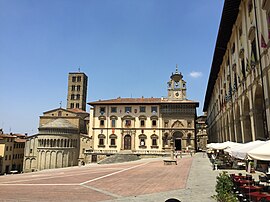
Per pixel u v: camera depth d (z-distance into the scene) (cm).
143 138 7269
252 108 2322
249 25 2344
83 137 7825
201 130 11481
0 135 8088
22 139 9200
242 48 2622
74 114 8544
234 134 3416
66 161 7331
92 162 7212
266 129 1942
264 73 1930
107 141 7381
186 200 1315
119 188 1784
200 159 4634
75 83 11519
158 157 6650
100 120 7531
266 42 1878
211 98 7306
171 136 7156
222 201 1125
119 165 4375
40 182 2256
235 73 3083
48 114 8656
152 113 7356
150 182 2039
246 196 1120
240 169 2756
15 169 8412
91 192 1644
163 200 1345
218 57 4169
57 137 7406
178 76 7588
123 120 7431
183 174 2511
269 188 1245
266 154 1004
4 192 1688
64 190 1742
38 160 7444
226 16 2891
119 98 8156
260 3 2002
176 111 7256
